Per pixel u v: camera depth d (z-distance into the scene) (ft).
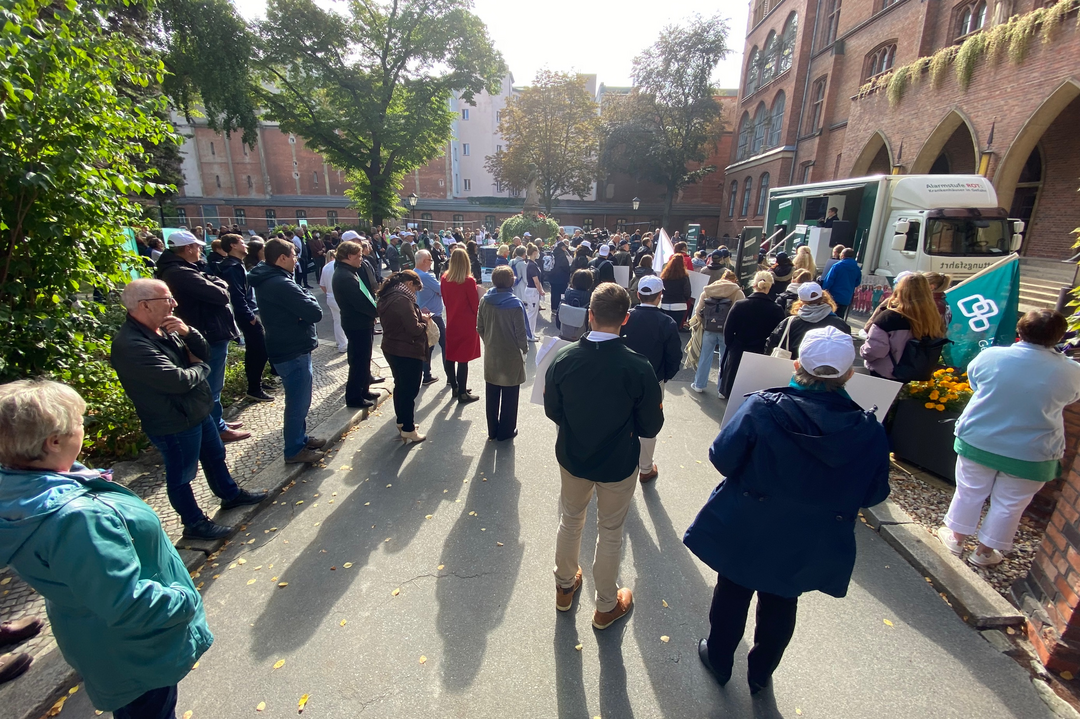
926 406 14.43
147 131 14.62
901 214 36.83
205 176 148.97
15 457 4.71
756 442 6.48
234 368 21.74
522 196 174.40
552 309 36.91
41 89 12.34
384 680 8.06
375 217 87.35
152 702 5.77
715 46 116.67
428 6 79.36
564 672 8.24
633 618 9.41
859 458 6.10
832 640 8.98
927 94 49.26
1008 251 35.09
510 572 10.57
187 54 64.34
